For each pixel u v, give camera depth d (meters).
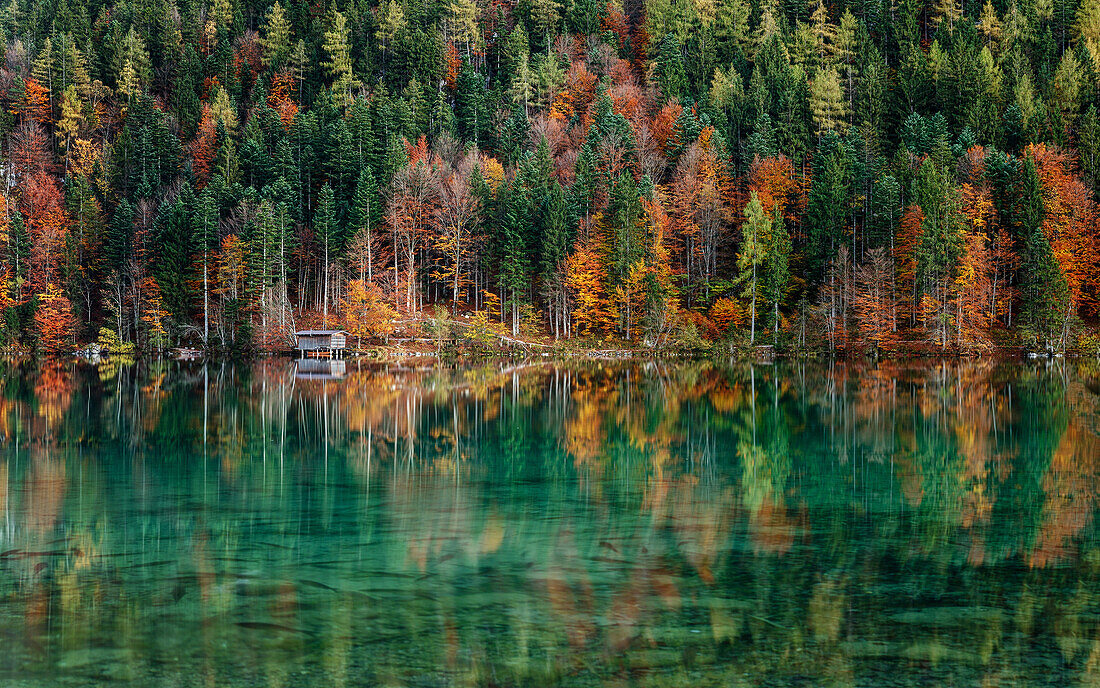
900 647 13.41
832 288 101.38
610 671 12.59
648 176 121.56
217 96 164.38
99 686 12.17
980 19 170.50
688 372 76.25
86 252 122.62
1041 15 163.88
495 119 156.62
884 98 144.75
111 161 146.00
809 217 114.75
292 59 179.00
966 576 16.77
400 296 112.69
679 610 14.88
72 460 29.83
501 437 35.69
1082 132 119.75
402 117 147.75
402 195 120.00
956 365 82.94
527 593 15.66
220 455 31.03
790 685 12.16
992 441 34.09
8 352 106.19
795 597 15.52
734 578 16.55
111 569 17.09
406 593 15.71
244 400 51.38
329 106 153.12
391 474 27.31
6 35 184.88
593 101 160.62
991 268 99.62
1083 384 60.22
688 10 181.00
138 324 112.00
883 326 97.19
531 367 85.06
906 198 114.69
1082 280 103.06
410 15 190.25
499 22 195.12
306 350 105.38
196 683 12.24
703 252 116.88
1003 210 107.06
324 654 13.12
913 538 19.50
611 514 21.78
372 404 48.94
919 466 28.80
